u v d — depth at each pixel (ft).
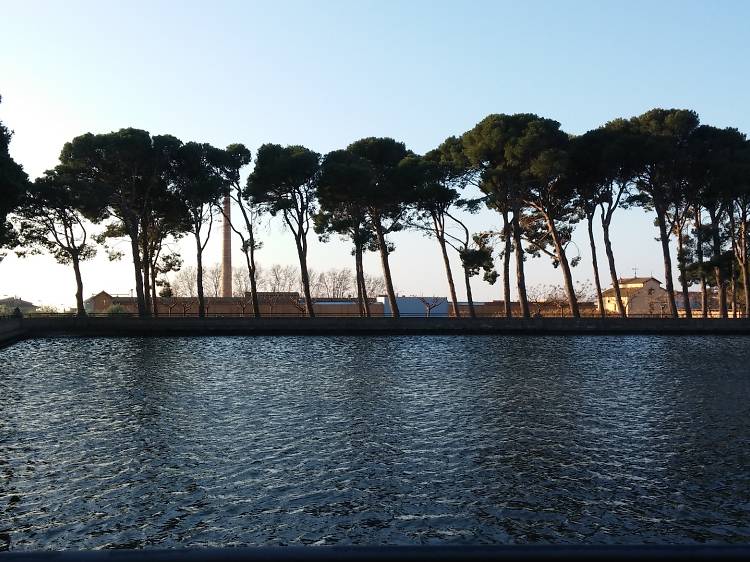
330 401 78.79
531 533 37.32
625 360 126.11
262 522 39.06
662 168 199.31
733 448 56.08
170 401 78.38
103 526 38.47
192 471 49.11
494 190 201.05
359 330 196.44
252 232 214.90
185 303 310.86
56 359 124.06
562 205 212.64
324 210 215.51
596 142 199.41
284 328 194.80
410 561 4.50
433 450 55.47
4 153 140.87
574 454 54.29
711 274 201.77
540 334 197.26
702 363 121.29
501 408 74.74
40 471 49.01
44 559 4.28
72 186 196.85
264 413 71.10
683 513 40.37
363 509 41.11
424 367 113.60
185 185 210.18
